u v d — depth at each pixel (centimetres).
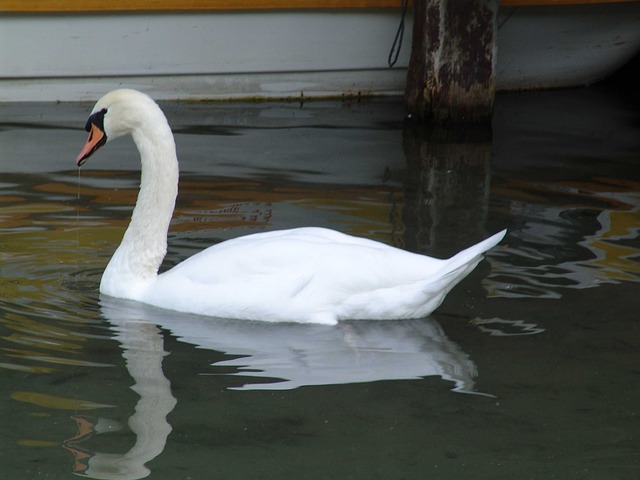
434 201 1348
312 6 1881
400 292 945
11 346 873
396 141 1688
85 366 840
